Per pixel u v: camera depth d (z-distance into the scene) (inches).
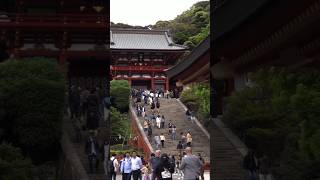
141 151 1413.6
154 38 2770.7
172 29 3270.2
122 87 1742.1
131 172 681.0
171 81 2111.2
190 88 1812.3
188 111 1635.1
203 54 1314.0
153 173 583.5
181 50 2630.4
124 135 1496.1
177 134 1478.8
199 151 1259.2
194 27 3250.5
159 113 1758.1
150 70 2625.5
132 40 2733.8
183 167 473.7
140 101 2018.9
